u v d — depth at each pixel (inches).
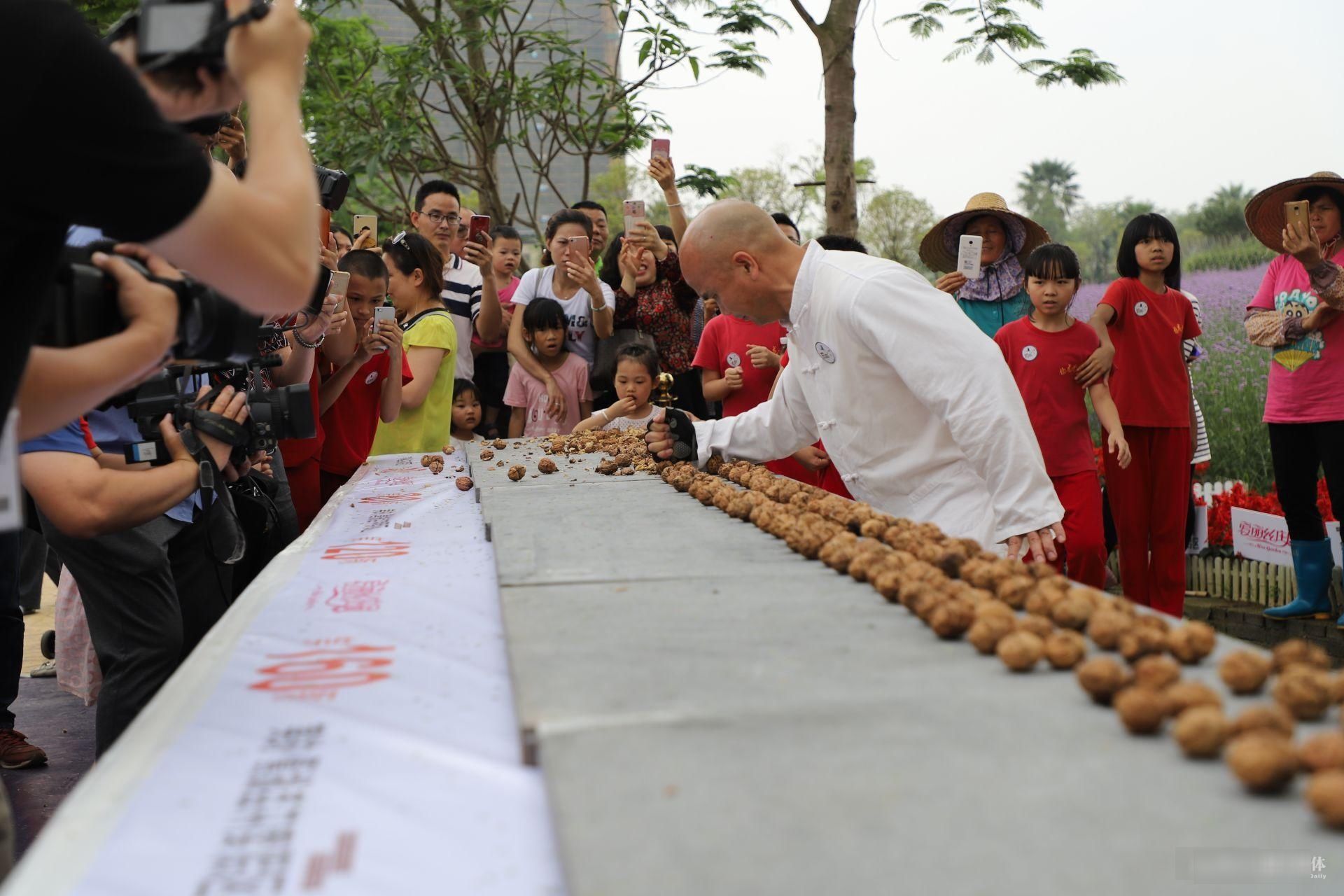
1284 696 57.3
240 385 139.8
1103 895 40.1
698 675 66.3
